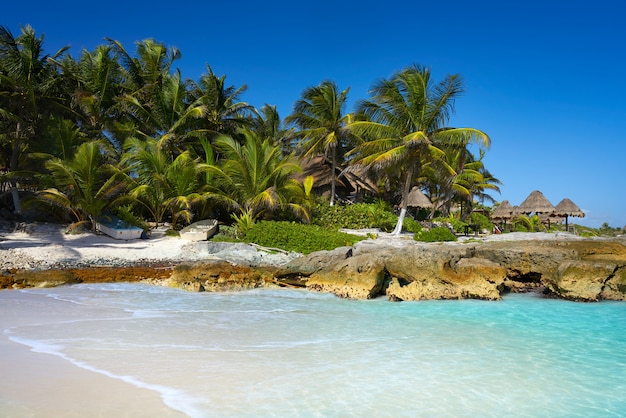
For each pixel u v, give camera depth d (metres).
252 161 25.81
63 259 18.25
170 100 33.22
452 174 28.47
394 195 44.00
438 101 27.72
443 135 27.91
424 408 5.74
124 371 6.71
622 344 9.04
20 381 6.14
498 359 7.90
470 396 6.18
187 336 8.93
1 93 26.77
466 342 9.05
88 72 32.38
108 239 22.31
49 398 5.63
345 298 14.16
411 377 6.86
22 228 22.33
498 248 17.48
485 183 47.19
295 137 40.12
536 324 10.82
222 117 35.69
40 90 28.00
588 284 14.19
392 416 5.48
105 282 15.41
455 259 15.28
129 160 27.53
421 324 10.66
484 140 26.50
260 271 16.91
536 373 7.18
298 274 16.55
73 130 28.77
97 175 23.20
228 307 12.25
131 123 32.56
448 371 7.18
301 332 9.61
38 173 24.45
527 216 46.47
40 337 8.40
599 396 6.27
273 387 6.29
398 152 27.02
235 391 6.10
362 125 28.61
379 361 7.61
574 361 7.86
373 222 30.84
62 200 22.20
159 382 6.32
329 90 35.78
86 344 8.05
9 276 14.48
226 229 24.45
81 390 5.93
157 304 12.26
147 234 23.98
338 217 29.97
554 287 14.79
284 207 26.09
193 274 15.23
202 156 34.41
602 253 17.19
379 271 14.49
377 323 10.69
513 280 16.77
